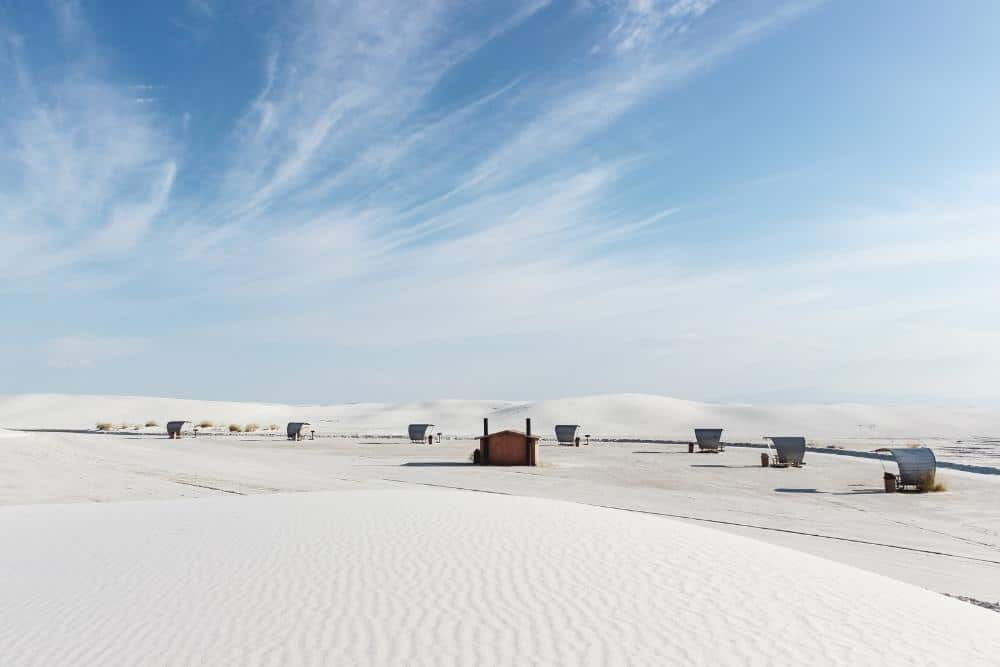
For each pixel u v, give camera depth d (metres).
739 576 10.80
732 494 33.44
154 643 8.03
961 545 20.50
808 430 130.25
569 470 46.03
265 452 61.69
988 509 28.72
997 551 19.62
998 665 7.89
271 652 7.68
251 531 14.13
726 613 9.05
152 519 16.61
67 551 13.01
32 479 30.72
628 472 44.75
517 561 11.29
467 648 7.76
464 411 175.62
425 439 85.44
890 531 22.95
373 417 165.62
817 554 18.45
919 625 9.10
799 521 24.81
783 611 9.24
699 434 65.69
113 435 87.31
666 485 37.22
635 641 8.02
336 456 57.81
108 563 11.88
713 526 23.05
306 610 9.02
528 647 7.80
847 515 26.72
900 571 16.47
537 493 32.53
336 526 14.30
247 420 162.00
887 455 59.12
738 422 139.00
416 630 8.29
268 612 8.98
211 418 161.25
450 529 13.77
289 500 19.28
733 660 7.57
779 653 7.82
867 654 7.94
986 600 13.38
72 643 8.11
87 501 25.67
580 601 9.35
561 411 146.25
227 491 29.17
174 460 44.69
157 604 9.43
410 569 10.84
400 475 41.31
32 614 9.21
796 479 40.91
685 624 8.60
